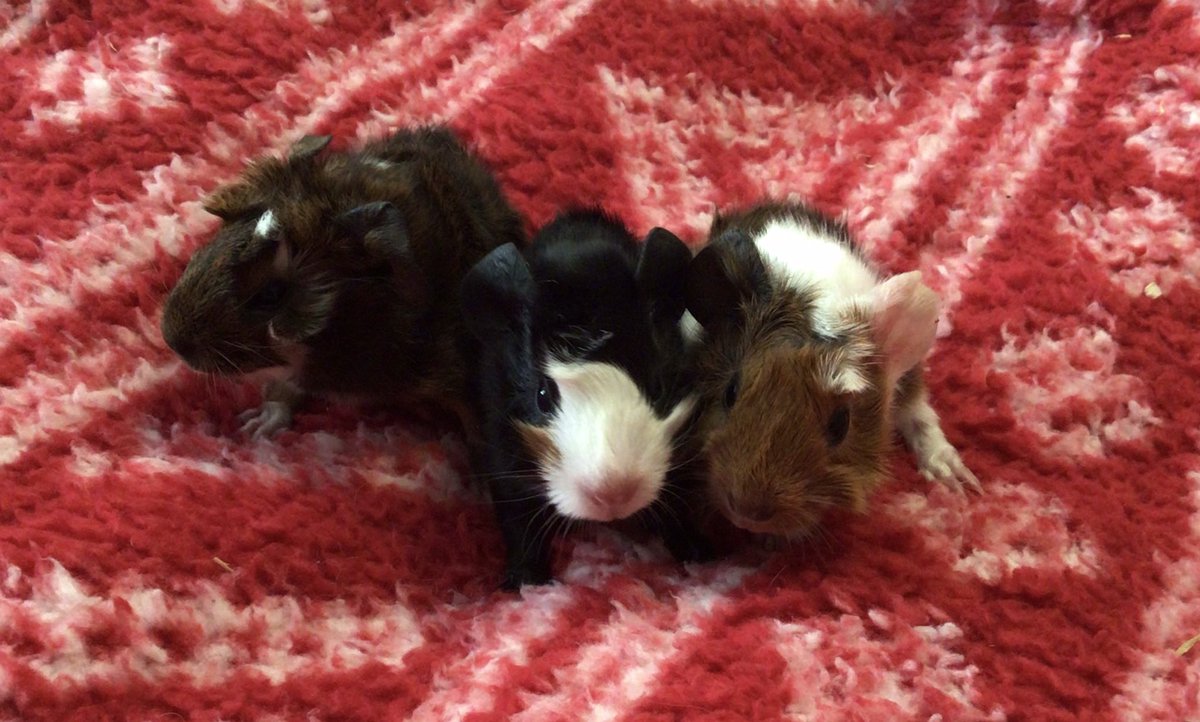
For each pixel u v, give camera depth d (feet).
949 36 1.76
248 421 1.38
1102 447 1.39
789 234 1.32
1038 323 1.47
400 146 1.44
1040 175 1.60
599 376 1.17
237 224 1.30
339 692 1.15
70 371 1.37
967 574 1.25
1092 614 1.24
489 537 1.30
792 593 1.20
